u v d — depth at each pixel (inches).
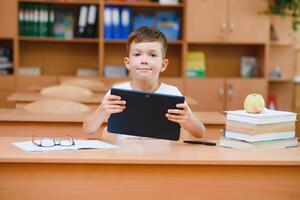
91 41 227.9
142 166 72.4
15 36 223.0
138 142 85.4
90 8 226.4
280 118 80.8
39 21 225.9
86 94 182.1
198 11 231.0
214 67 248.8
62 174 71.9
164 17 237.5
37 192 71.9
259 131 78.5
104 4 226.4
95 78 227.9
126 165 72.3
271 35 239.5
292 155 76.2
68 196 72.2
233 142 81.0
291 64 249.1
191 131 86.9
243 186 73.7
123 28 228.5
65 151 75.0
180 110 79.6
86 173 72.1
